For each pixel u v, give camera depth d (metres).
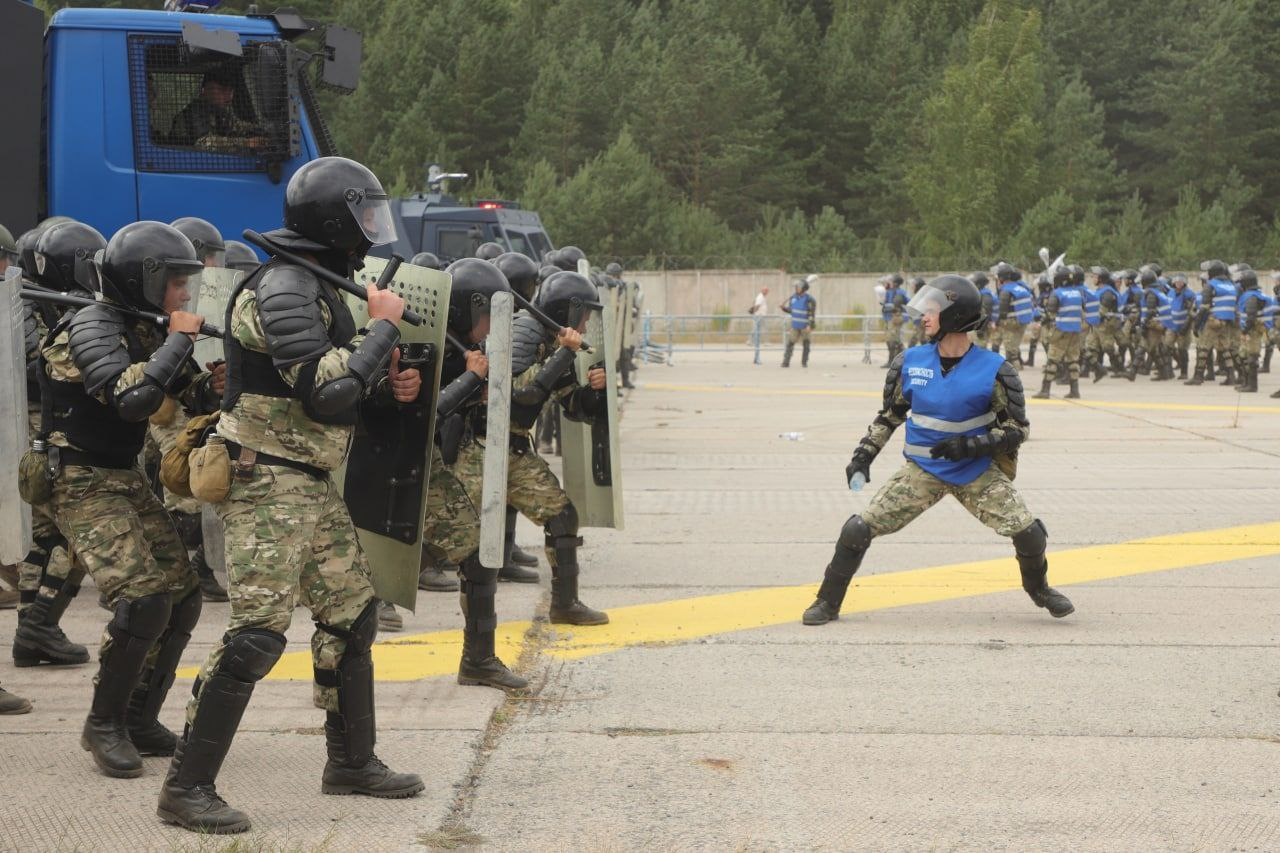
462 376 5.19
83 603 7.27
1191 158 66.00
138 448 4.59
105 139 8.84
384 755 4.64
